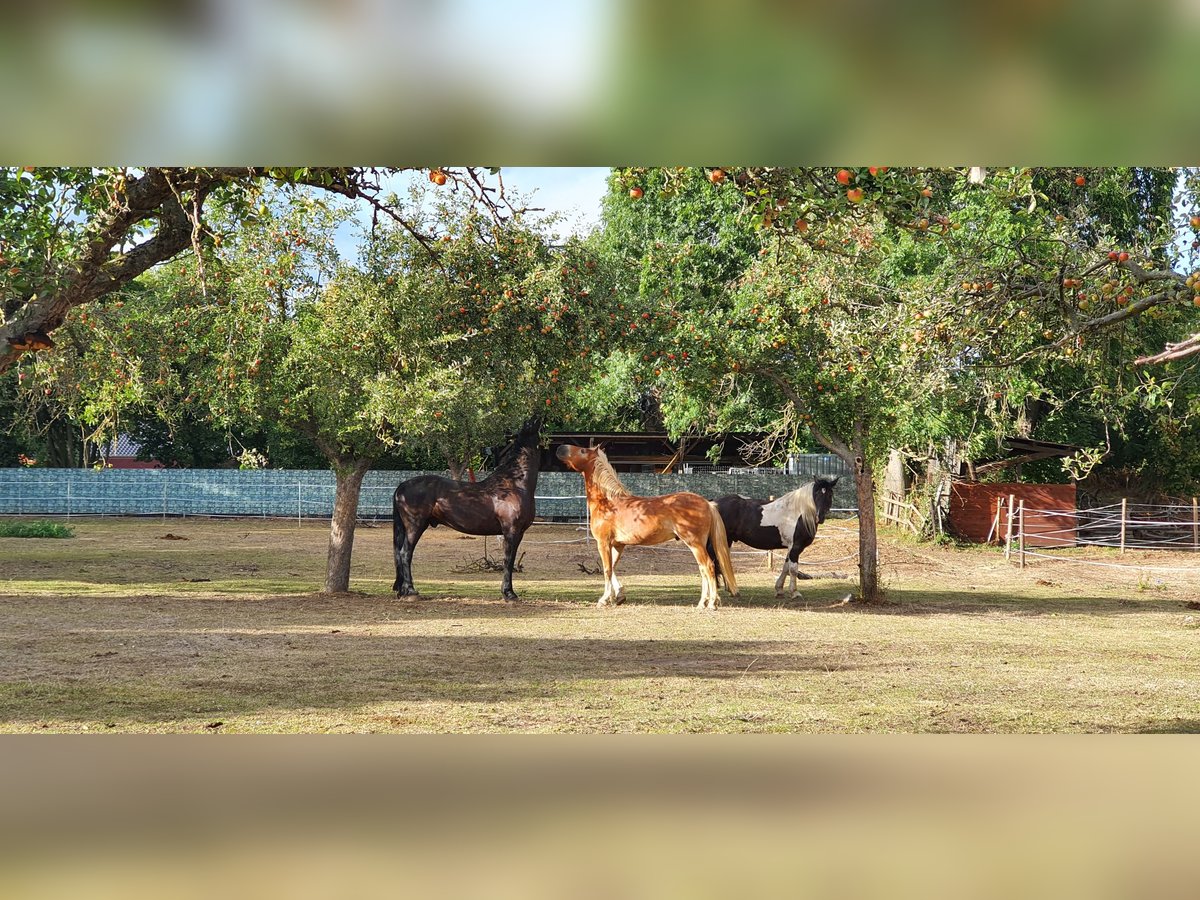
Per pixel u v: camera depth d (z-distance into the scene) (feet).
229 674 29.40
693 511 49.39
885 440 54.80
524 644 36.50
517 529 51.08
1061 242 30.35
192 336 49.34
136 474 122.72
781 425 73.97
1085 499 112.47
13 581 56.95
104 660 31.48
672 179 17.39
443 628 40.55
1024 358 30.14
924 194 16.46
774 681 29.48
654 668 31.58
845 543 97.09
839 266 48.57
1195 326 46.03
